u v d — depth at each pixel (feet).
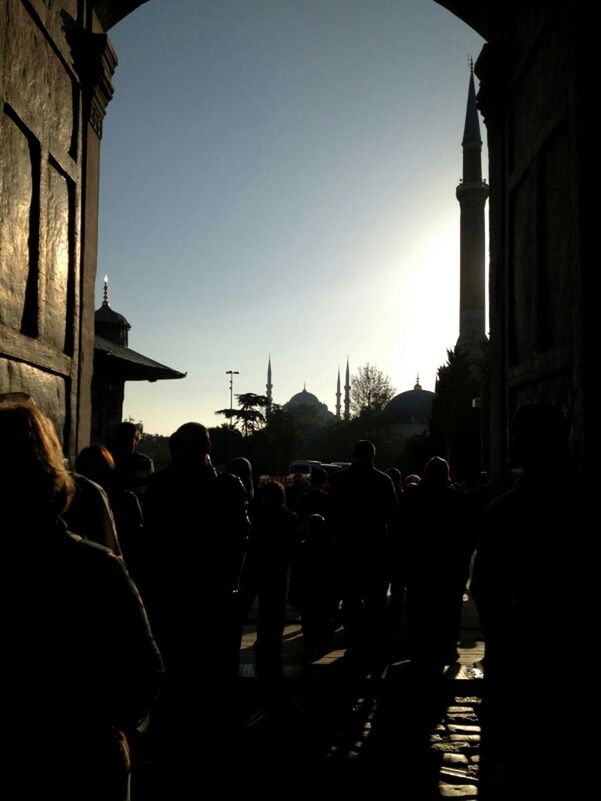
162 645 15.43
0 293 14.65
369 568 22.58
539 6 18.15
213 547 15.56
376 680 20.94
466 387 178.60
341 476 23.31
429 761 14.94
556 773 9.13
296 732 16.81
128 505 15.38
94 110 21.34
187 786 13.53
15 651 5.44
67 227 19.56
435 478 21.98
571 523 9.46
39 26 16.85
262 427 266.77
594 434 13.98
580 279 14.42
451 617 21.48
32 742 5.41
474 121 273.95
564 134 16.31
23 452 5.65
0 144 14.48
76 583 5.74
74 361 19.84
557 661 9.19
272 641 20.29
